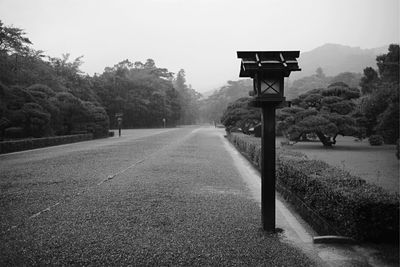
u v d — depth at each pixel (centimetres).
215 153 1788
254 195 782
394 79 3095
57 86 3878
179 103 8956
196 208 644
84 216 588
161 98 7688
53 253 422
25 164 1336
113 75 7119
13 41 3052
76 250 431
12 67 3181
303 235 493
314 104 2111
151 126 7600
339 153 1631
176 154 1697
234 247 438
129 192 794
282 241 464
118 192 793
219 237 476
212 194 781
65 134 3203
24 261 400
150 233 495
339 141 2575
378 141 2098
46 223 548
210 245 445
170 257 408
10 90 2492
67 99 3225
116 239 470
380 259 389
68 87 4562
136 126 7206
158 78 9050
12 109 2478
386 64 3078
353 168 1145
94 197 741
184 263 392
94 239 470
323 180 520
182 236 482
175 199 722
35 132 2552
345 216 438
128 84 7181
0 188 848
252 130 3572
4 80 2889
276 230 510
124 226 530
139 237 479
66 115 3200
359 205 418
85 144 2552
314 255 409
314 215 531
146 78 8150
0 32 2941
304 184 582
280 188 797
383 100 2373
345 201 434
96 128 3419
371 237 426
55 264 392
